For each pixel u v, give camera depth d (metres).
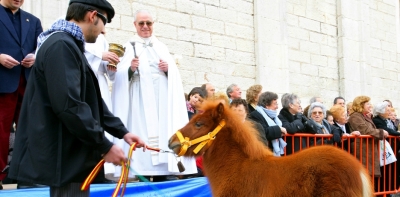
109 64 5.75
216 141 4.02
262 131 6.28
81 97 3.08
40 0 7.79
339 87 12.93
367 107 8.38
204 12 10.28
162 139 5.97
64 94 2.88
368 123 8.21
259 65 11.05
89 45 5.66
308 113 7.86
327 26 12.85
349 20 13.22
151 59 6.21
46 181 2.97
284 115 7.54
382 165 8.18
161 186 5.39
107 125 3.53
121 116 5.85
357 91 13.13
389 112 8.84
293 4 12.09
